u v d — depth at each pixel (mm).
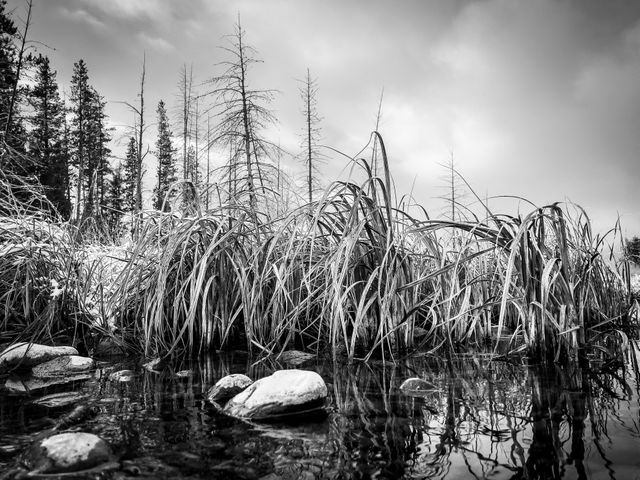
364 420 1712
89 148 26875
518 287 3084
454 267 3193
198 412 1833
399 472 1253
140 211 3826
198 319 3691
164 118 22000
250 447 1433
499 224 3129
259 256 3934
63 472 1212
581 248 3705
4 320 3809
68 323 4113
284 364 2986
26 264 4086
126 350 3473
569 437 1479
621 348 3146
